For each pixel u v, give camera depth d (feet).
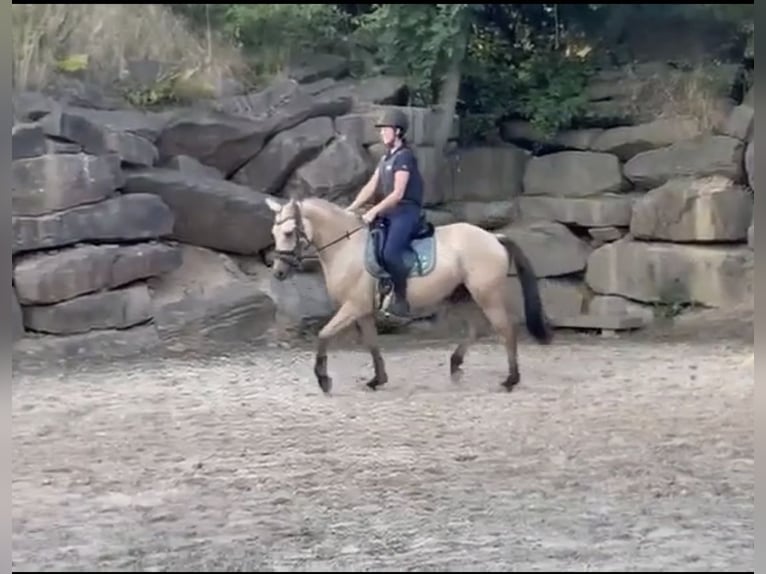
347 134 53.06
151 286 47.98
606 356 45.55
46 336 44.75
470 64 56.80
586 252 55.06
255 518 22.90
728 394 36.40
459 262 36.50
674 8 58.13
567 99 56.65
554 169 56.13
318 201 36.35
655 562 19.34
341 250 36.35
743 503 23.58
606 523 22.21
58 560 19.99
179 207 49.39
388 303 36.27
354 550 20.48
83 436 30.94
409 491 24.89
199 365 43.55
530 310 37.65
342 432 31.17
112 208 46.39
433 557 19.92
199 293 48.29
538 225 55.26
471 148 57.21
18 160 44.70
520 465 27.22
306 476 26.27
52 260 44.75
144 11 54.70
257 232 50.83
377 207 36.01
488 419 32.78
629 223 54.29
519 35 60.13
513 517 22.71
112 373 41.73
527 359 44.68
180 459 28.17
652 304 53.36
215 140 51.08
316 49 57.52
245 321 48.21
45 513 23.40
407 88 55.67
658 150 54.65
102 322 45.55
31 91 48.70
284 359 45.01
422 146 54.34
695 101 54.90
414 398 36.14
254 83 54.70
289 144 52.11
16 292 44.47
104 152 47.21
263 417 33.32
